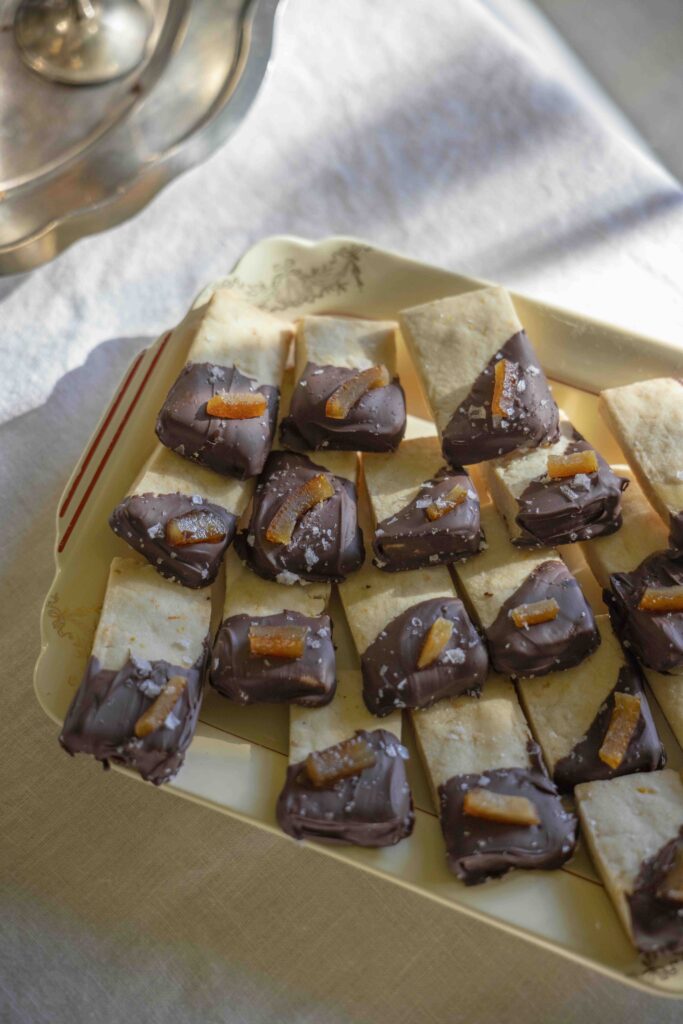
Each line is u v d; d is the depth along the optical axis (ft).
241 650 1.63
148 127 1.89
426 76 2.17
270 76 2.15
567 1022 1.58
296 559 1.69
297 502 1.72
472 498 1.73
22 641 1.76
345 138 2.13
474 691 1.65
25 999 1.58
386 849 1.56
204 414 1.73
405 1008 1.59
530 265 2.06
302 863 1.65
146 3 1.96
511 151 2.13
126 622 1.64
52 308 1.99
